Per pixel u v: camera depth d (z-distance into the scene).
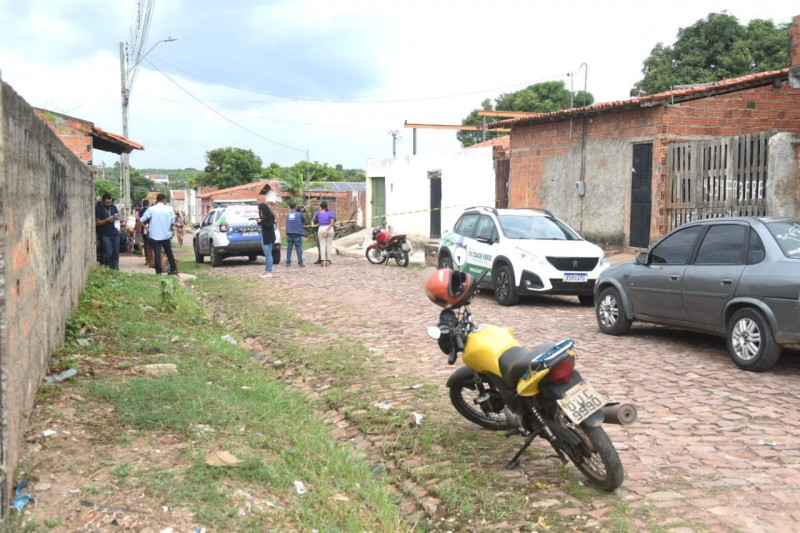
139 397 5.26
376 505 4.30
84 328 7.64
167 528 3.44
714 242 8.09
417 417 5.94
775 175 13.04
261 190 57.94
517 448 5.26
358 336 9.55
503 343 4.78
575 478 4.66
